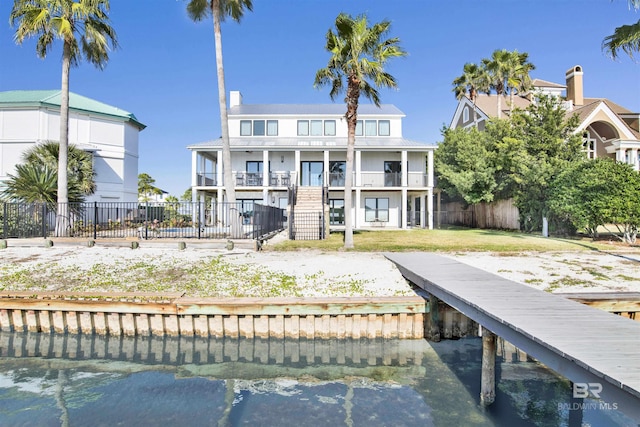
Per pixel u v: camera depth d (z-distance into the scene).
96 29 15.55
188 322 7.63
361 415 4.88
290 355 6.91
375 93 14.79
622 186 13.84
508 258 11.66
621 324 4.57
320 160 25.83
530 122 19.42
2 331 7.91
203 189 23.39
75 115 23.97
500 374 6.05
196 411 5.00
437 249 13.27
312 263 10.82
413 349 7.17
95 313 7.75
